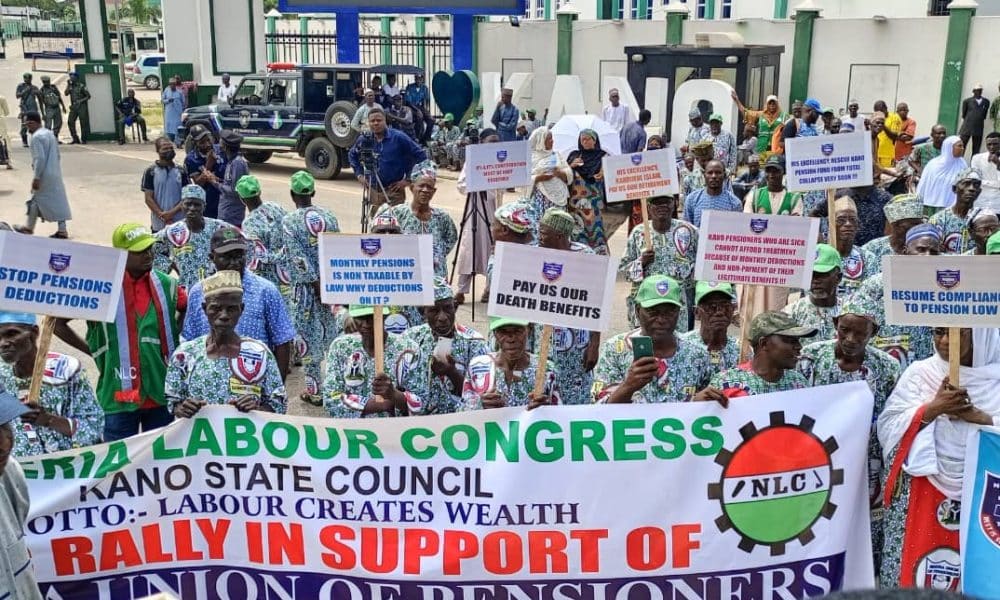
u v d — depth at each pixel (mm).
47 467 4488
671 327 5039
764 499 4586
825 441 4574
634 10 27750
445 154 21875
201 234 7926
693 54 20219
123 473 4570
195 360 5035
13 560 3773
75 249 4441
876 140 16688
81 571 4555
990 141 11500
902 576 4578
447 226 8641
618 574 4629
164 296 5789
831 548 4617
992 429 4324
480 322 10516
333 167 20297
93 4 25594
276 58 33688
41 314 4441
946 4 22562
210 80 26922
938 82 21125
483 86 22531
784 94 22812
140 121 26812
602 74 24734
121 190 18812
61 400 4645
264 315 6230
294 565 4684
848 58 21969
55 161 13898
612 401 4711
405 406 5215
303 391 8484
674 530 4605
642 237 7832
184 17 26812
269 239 8047
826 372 4926
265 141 21031
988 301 4297
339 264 5020
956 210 8398
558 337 6246
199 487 4652
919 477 4500
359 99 20188
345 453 4629
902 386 4605
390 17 31047
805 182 7664
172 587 4676
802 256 5512
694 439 4586
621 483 4590
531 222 7645
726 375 4883
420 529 4645
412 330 5547
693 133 15117
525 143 9773
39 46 64125
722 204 8852
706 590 4641
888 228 7879
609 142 15914
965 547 4406
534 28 25172
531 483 4594
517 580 4645
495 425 4621
